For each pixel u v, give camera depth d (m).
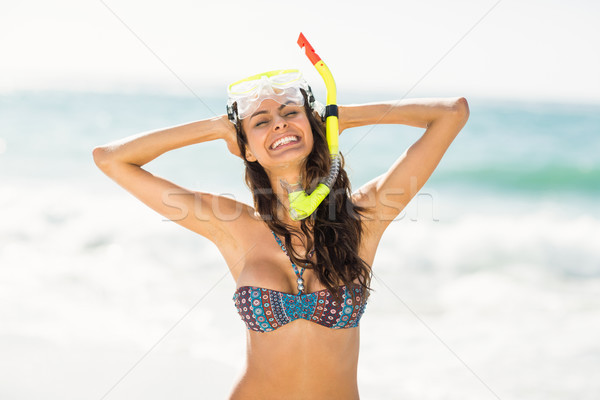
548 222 8.95
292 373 2.20
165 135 2.41
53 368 4.42
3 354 4.65
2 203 9.19
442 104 2.41
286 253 2.31
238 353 5.07
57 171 10.96
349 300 2.22
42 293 6.36
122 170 2.40
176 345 5.20
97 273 6.96
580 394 4.54
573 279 6.96
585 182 11.34
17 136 13.26
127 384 4.09
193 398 3.88
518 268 7.33
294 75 2.28
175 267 7.18
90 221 8.52
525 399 4.48
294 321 2.20
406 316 5.99
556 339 5.48
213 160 10.66
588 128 14.88
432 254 7.79
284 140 2.20
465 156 12.66
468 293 6.55
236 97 2.27
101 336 5.25
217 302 6.23
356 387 2.32
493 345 5.38
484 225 8.88
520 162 12.07
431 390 4.58
